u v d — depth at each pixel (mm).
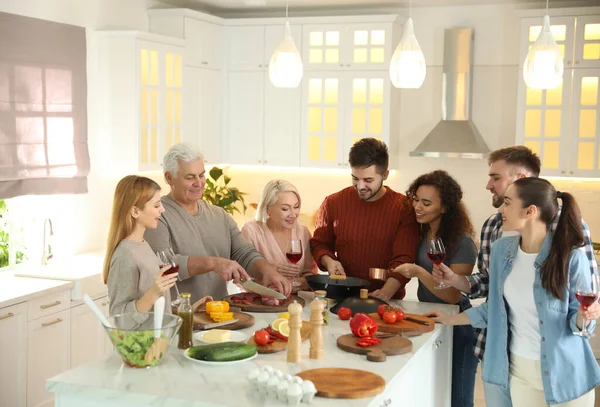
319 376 2582
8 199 5418
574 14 6219
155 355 2666
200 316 3256
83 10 5883
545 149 6430
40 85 5355
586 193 6668
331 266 3877
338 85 6941
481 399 5465
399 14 7051
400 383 2873
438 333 3375
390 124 6859
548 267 3016
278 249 4027
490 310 3256
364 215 3990
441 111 6980
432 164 7078
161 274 2984
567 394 3055
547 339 3047
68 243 5883
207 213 3844
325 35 6934
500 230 3551
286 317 3127
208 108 7098
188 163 3660
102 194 6199
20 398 4621
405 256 3838
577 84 6289
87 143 5832
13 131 5117
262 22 7109
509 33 6750
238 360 2703
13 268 5414
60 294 4934
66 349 5012
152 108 6246
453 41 6777
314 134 7070
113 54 6066
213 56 7117
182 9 6566
